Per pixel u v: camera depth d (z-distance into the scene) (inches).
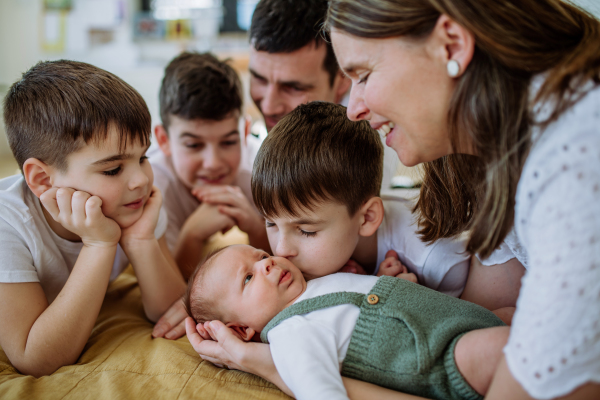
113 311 43.7
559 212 20.5
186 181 61.7
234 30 138.4
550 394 20.4
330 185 35.2
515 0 24.0
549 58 23.8
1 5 122.6
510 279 37.8
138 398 29.6
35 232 36.9
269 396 29.7
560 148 21.1
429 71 25.2
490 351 26.8
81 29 131.3
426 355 28.1
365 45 26.1
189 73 58.2
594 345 19.9
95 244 36.8
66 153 35.0
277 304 34.9
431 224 37.6
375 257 44.0
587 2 29.4
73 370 33.3
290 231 36.9
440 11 23.9
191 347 37.6
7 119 36.9
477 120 24.7
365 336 30.3
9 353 34.2
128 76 131.5
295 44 52.2
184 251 55.6
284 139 36.4
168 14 135.7
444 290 41.0
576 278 19.8
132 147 36.6
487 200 26.0
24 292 35.0
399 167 56.0
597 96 21.5
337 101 63.1
